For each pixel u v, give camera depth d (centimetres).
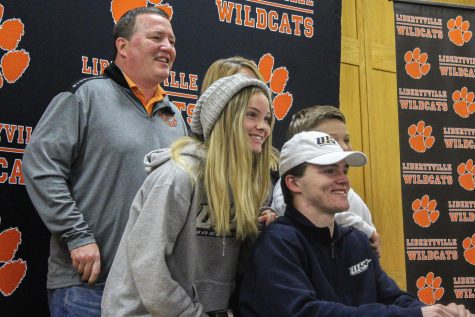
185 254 164
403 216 370
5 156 249
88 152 221
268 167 181
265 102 177
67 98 222
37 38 261
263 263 165
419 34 390
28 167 214
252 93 175
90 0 277
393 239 378
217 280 170
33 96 258
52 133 216
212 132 172
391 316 152
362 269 181
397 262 377
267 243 169
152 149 229
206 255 168
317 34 353
